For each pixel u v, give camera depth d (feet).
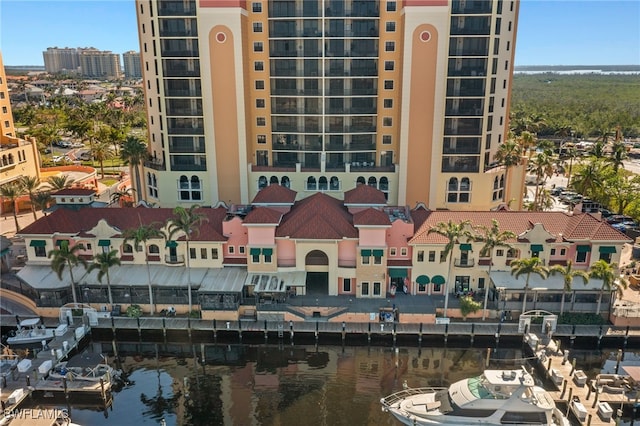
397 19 254.88
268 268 196.24
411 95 246.68
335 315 183.73
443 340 178.81
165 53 250.57
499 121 266.77
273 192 224.74
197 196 269.03
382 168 264.11
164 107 256.73
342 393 154.71
